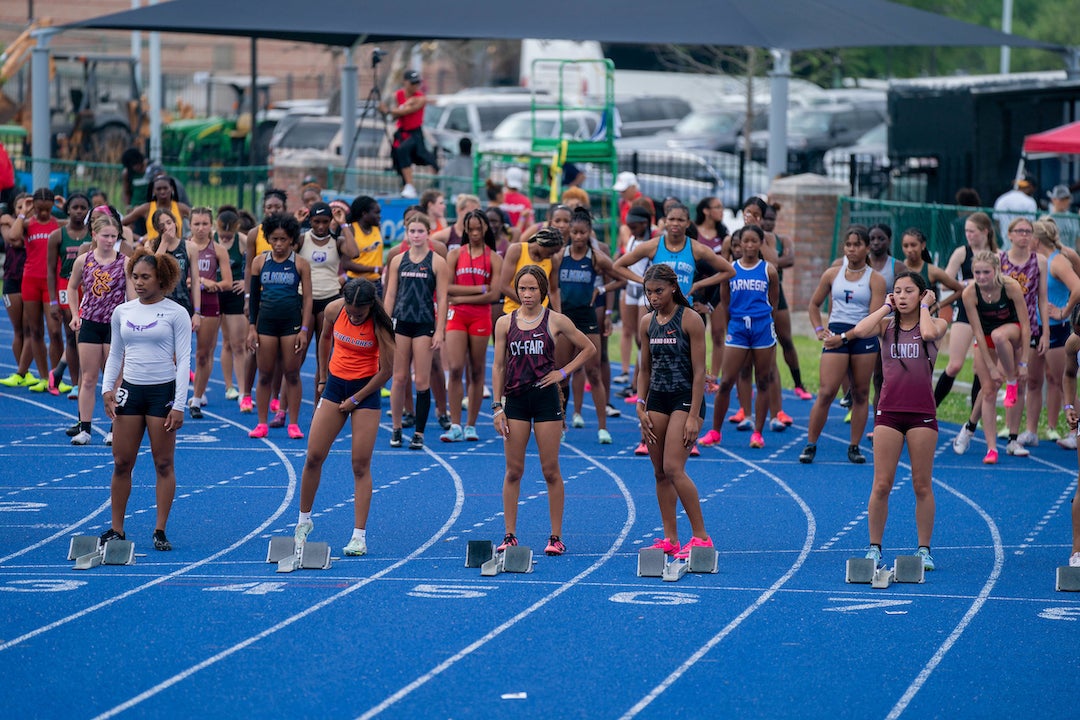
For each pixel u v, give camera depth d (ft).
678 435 95.40
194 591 88.79
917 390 93.50
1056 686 72.95
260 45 473.67
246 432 141.59
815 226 222.07
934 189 282.97
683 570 94.99
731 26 226.58
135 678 72.74
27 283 158.81
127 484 97.71
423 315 132.67
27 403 155.02
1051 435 140.67
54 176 274.57
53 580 90.79
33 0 438.40
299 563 94.84
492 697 70.49
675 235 131.03
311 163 260.42
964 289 131.64
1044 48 255.09
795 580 93.56
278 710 68.44
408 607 85.92
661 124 380.58
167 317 95.50
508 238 162.61
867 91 375.45
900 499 118.52
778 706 69.77
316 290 137.90
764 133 368.27
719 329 142.41
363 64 441.27
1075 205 263.08
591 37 216.54
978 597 89.61
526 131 337.93
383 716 67.77
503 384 98.12
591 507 114.73
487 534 105.50
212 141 386.11
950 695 71.51
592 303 136.36
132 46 413.39
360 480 98.02
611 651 77.92
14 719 66.90
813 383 177.27
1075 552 94.38
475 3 226.58
